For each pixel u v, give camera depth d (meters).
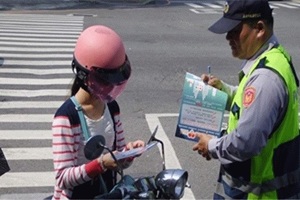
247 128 3.08
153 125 8.37
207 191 6.12
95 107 3.18
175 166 6.77
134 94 10.09
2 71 11.78
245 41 3.29
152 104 9.50
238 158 3.16
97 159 3.07
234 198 3.37
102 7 27.59
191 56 13.95
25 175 6.49
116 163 3.03
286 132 3.23
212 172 6.62
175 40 16.55
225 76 11.84
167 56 13.88
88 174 3.05
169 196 3.07
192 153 7.16
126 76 3.14
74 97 3.16
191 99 3.49
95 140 3.04
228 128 3.38
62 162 3.09
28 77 11.33
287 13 25.05
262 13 3.24
